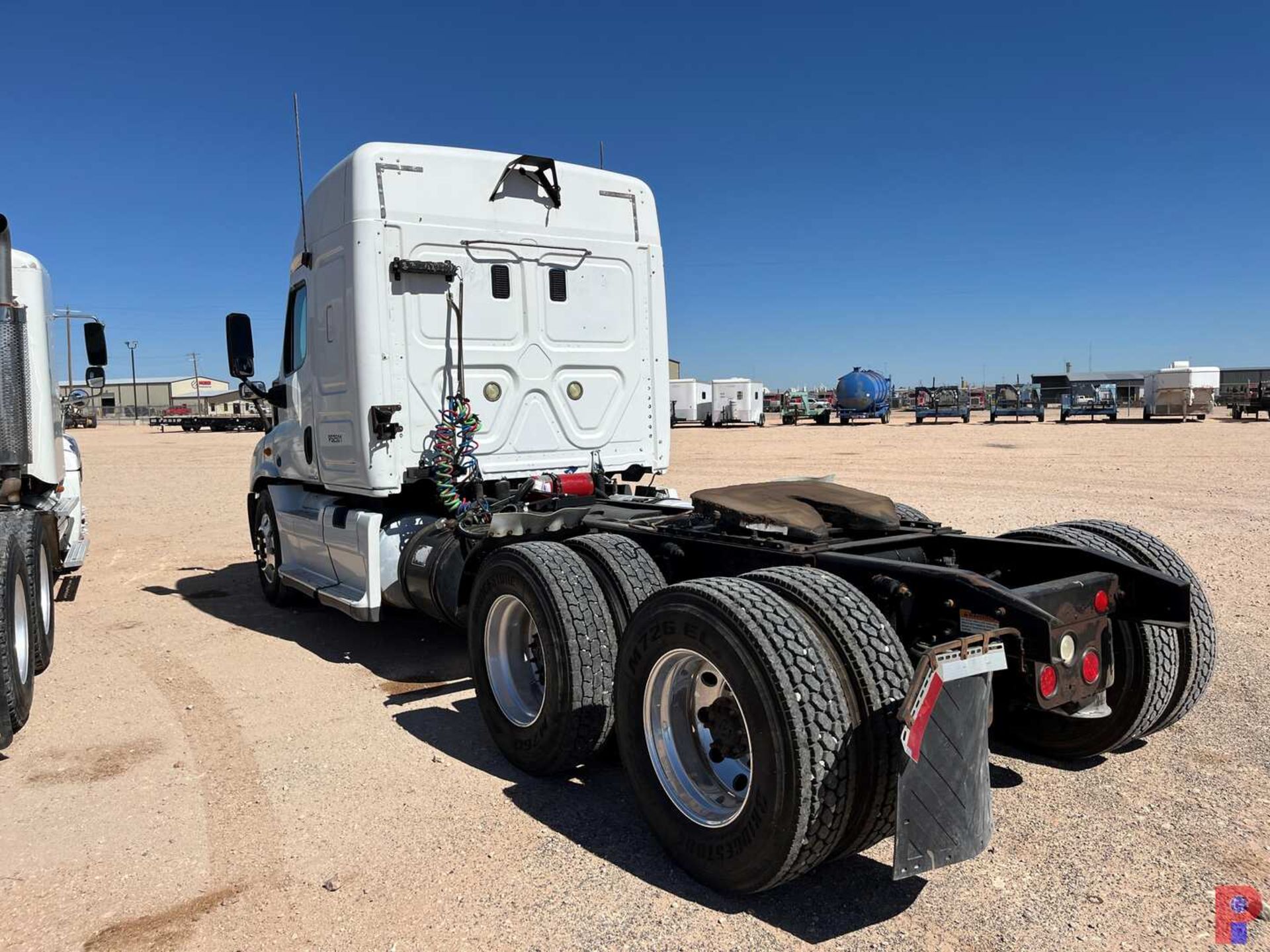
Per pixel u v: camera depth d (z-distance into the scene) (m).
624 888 3.19
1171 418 40.16
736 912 3.02
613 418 6.58
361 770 4.29
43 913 3.09
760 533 4.04
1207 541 9.54
